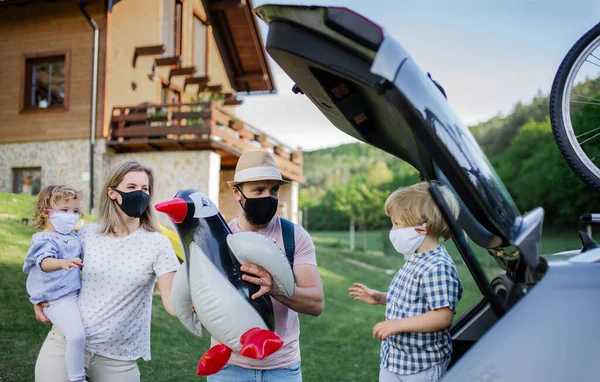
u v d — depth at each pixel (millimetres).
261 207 2264
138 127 13125
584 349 1400
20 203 10359
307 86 1967
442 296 1930
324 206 44250
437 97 1567
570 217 25625
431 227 1996
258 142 15477
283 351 2316
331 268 16297
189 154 13188
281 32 1582
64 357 2539
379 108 1917
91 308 2564
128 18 14281
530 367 1395
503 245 1698
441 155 1579
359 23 1480
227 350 2049
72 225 2826
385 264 20344
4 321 5570
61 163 13523
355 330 8320
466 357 1437
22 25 14016
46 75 14086
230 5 14859
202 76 17750
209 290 1934
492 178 1607
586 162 2646
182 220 1995
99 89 13375
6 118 14102
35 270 2689
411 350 2029
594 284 1495
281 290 1978
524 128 32438
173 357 5719
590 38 2658
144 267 2598
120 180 2629
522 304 1482
